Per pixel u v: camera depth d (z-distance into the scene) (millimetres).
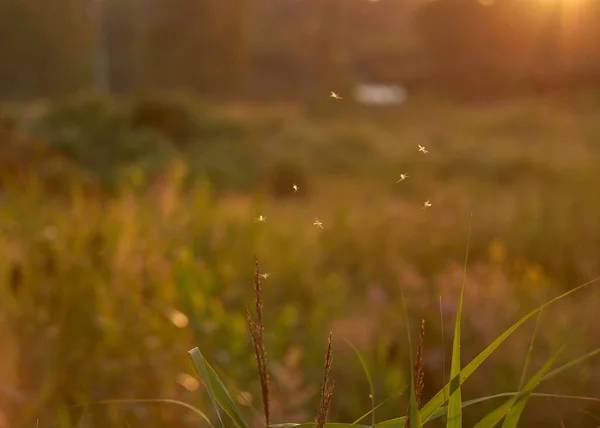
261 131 17750
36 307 2756
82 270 2967
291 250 5184
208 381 856
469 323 3156
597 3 33000
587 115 23516
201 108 18031
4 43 44031
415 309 3283
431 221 6312
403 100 34062
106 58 36562
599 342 3012
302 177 12406
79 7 44906
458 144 17094
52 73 44656
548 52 34031
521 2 34500
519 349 3016
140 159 13781
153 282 3010
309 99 26875
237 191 11391
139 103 17156
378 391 2822
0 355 2381
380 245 5621
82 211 3666
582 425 2666
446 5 36312
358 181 11820
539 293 3762
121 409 2234
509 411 839
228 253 4125
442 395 835
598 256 5141
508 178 12445
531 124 21656
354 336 3195
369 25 41250
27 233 3340
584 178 10016
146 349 2570
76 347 2592
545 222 5945
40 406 2158
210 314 2920
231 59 36875
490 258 5094
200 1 35969
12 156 8070
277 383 2611
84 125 15703
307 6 37938
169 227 3713
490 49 35344
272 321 3572
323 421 800
